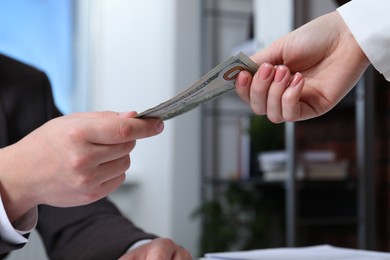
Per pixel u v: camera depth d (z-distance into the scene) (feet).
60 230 2.69
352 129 7.42
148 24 8.81
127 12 9.14
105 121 1.78
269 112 2.30
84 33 9.36
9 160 1.86
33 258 7.83
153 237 2.42
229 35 9.11
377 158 7.11
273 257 2.53
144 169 8.82
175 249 2.23
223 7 9.09
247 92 2.24
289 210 6.61
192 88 1.85
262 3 6.98
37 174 1.82
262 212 8.25
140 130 1.85
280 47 2.51
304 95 2.46
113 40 9.33
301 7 6.61
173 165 8.34
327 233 7.88
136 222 8.74
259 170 7.93
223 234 7.89
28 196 1.90
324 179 6.91
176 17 8.43
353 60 2.39
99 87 9.42
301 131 8.27
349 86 2.46
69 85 9.34
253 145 8.00
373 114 6.63
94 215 2.73
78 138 1.74
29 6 9.01
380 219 7.07
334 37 2.44
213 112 8.84
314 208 7.14
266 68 2.15
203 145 8.41
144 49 8.81
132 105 8.91
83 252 2.47
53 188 1.85
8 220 1.91
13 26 8.89
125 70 9.07
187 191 8.41
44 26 9.15
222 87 2.16
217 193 8.79
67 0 9.32
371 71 6.62
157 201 8.51
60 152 1.77
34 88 3.21
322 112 2.51
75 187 1.82
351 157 7.44
